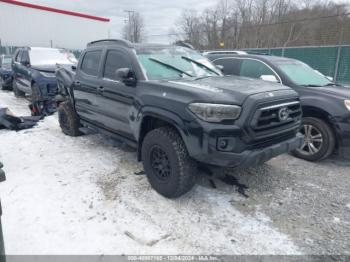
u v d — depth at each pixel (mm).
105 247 2457
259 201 3266
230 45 38938
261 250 2471
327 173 4062
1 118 6059
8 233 2613
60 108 5680
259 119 2771
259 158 2834
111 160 4379
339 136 4133
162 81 3387
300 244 2551
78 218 2863
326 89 4492
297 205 3193
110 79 4102
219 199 3283
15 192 3352
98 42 4680
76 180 3691
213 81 3430
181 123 2865
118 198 3256
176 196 3189
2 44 25422
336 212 3064
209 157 2752
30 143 5176
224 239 2602
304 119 4488
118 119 3990
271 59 5238
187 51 4469
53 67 8711
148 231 2682
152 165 3361
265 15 38906
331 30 28469
